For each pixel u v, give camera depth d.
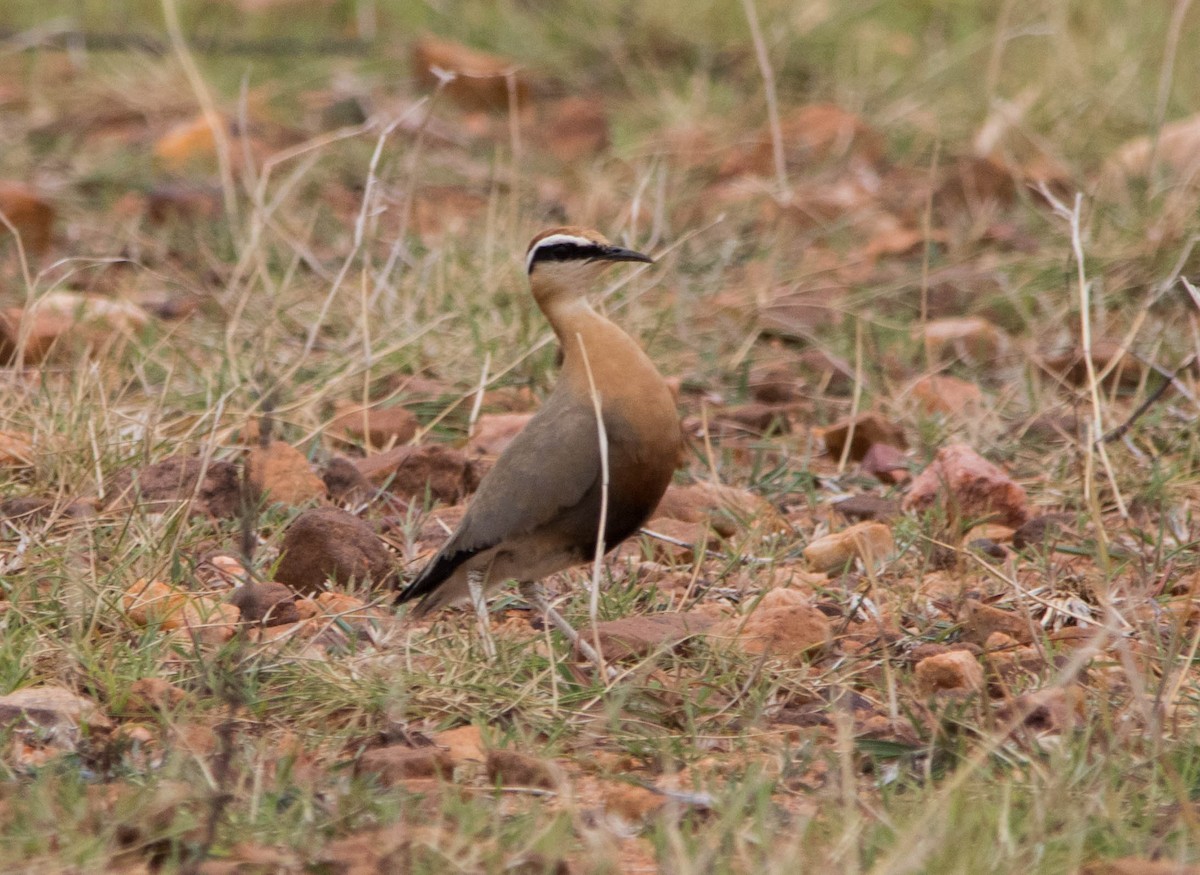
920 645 9.52
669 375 14.61
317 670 8.84
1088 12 23.66
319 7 25.69
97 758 7.85
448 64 22.61
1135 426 13.24
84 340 14.28
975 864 6.68
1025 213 17.84
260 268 15.15
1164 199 16.69
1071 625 10.05
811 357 14.98
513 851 6.96
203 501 11.67
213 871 6.62
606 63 23.66
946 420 13.62
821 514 12.16
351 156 20.42
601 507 9.20
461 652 9.20
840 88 22.34
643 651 9.29
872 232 18.11
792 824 7.28
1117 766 7.67
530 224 17.53
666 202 18.45
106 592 9.77
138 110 22.28
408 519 11.55
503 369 14.31
